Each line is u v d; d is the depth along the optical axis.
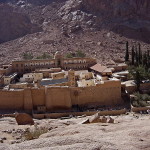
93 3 164.50
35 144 13.82
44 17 168.62
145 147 13.54
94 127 19.12
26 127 27.28
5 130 25.50
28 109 61.38
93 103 65.06
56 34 147.75
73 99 64.19
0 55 127.81
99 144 12.98
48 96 61.66
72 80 73.62
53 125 25.83
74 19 159.88
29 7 179.12
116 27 150.62
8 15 161.88
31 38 148.00
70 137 14.66
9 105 61.59
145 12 155.38
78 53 109.81
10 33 157.12
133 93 70.69
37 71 84.88
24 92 61.50
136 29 148.62
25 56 111.19
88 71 90.81
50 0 186.00
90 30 150.25
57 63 92.62
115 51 129.12
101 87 65.44
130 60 105.38
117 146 13.02
